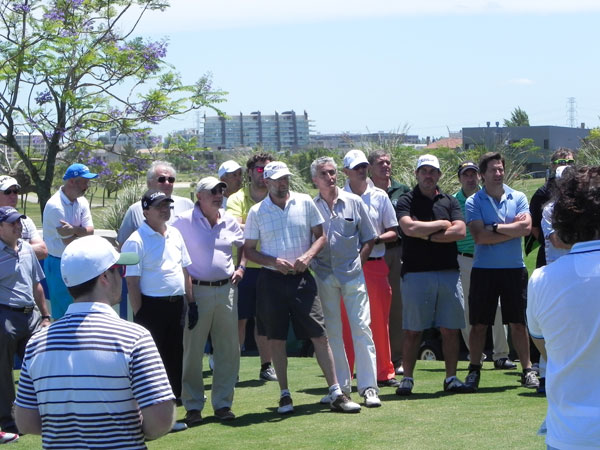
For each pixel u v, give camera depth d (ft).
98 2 69.26
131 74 69.87
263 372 33.55
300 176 70.44
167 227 26.14
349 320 27.66
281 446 22.43
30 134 71.10
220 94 73.26
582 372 11.37
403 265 29.22
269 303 26.55
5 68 65.57
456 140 214.48
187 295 26.43
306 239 26.84
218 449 22.41
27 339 25.94
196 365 26.43
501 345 35.47
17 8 64.03
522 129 229.25
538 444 21.59
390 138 64.90
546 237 25.58
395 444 22.08
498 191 29.58
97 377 12.46
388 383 31.24
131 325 12.92
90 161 72.79
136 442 12.71
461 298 29.04
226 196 34.35
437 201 28.94
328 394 29.55
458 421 24.47
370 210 30.30
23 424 13.16
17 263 25.77
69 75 67.82
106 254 13.20
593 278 11.40
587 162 60.49
